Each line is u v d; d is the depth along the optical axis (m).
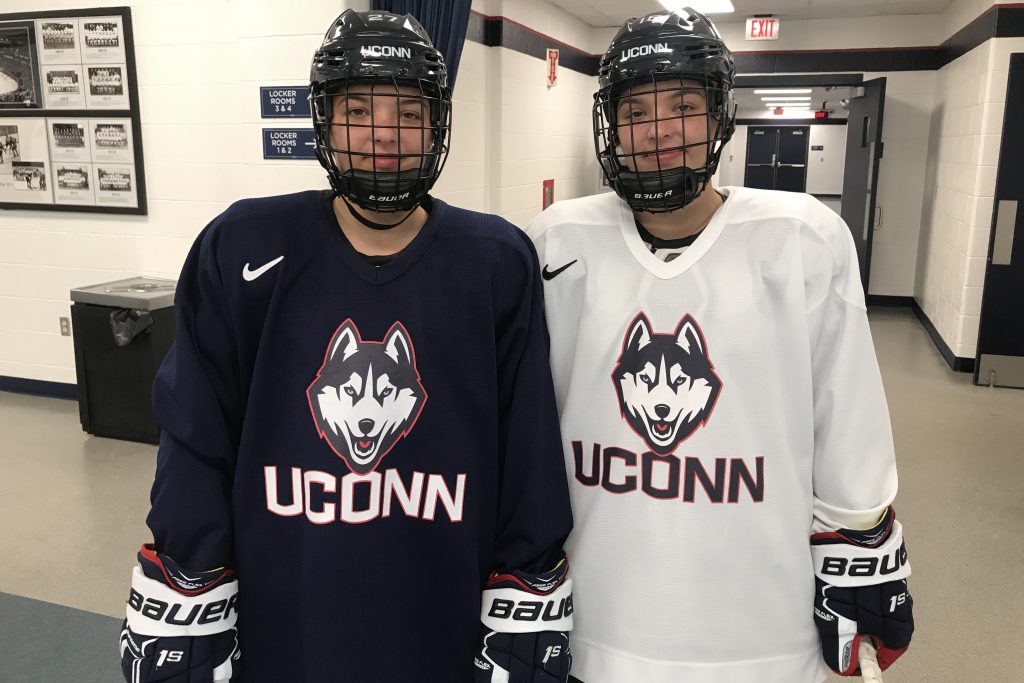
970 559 3.10
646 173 1.12
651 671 1.17
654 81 1.08
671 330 1.18
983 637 2.56
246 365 1.16
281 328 1.14
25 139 4.69
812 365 1.22
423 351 1.14
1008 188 5.32
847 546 1.18
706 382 1.16
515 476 1.18
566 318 1.26
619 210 1.25
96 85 4.47
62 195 4.71
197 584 1.10
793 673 1.20
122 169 4.54
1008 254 5.41
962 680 2.34
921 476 3.93
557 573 1.16
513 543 1.18
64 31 4.45
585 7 7.58
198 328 1.17
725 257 1.18
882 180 8.48
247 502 1.15
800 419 1.19
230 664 1.15
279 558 1.15
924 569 3.02
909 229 8.51
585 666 1.23
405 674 1.17
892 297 8.70
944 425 4.72
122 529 3.22
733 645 1.17
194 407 1.14
